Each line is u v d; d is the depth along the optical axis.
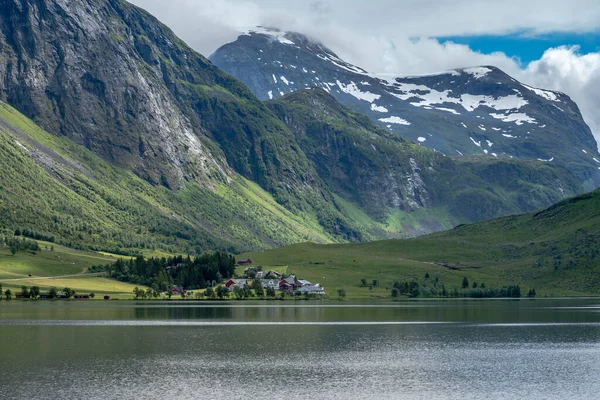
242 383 171.75
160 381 172.38
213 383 171.25
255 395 160.88
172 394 160.75
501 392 164.88
